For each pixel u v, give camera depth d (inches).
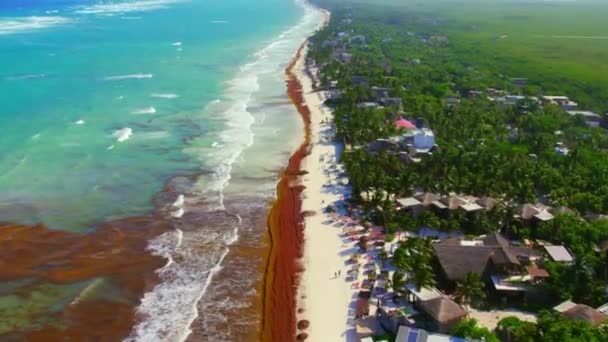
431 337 1952.5
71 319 2226.9
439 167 3422.7
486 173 3358.8
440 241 2677.2
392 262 2517.2
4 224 2918.3
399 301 2297.0
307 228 2960.1
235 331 2185.0
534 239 2778.1
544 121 4618.6
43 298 2351.1
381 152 3705.7
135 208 3161.9
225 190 3437.5
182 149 4087.1
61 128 4421.8
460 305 2265.0
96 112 4886.8
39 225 2930.6
